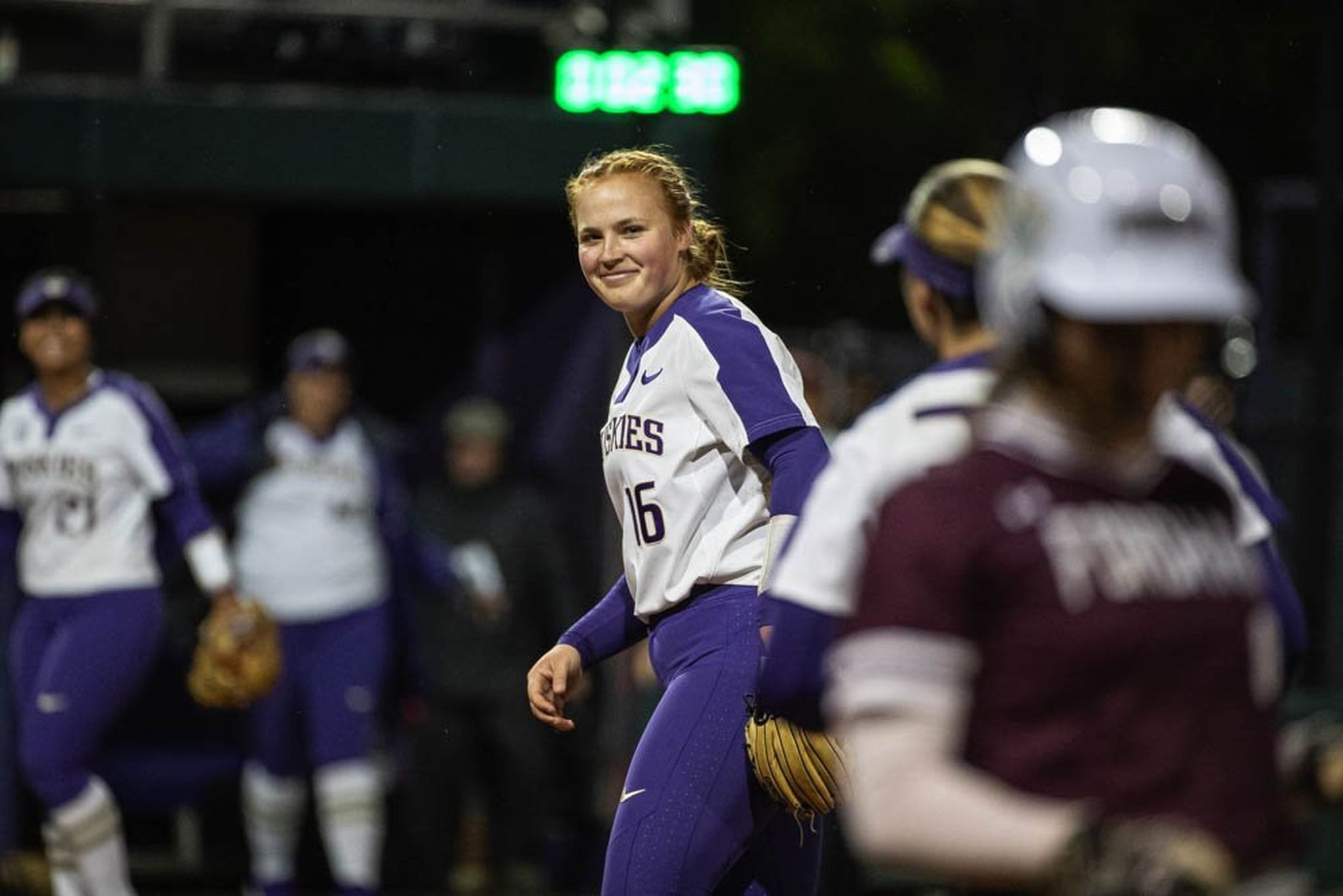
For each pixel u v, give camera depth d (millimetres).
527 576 33844
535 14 37594
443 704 33688
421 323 36812
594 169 16312
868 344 42281
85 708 25875
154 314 36250
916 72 76500
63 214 35812
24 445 26172
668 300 16156
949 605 8688
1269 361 43531
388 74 37688
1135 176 8773
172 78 37500
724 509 15719
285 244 36688
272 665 26781
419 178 34750
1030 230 8875
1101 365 8758
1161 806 8609
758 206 77750
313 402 31719
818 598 10203
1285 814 9016
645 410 15773
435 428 36812
